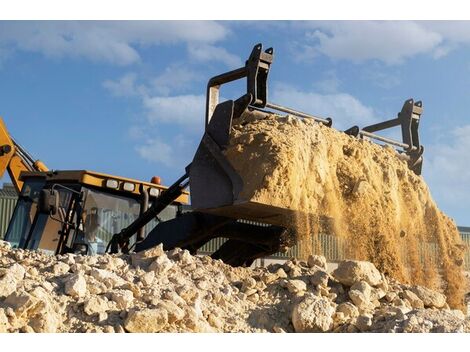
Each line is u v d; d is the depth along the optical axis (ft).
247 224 30.14
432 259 29.78
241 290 21.67
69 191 31.94
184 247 29.99
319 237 26.61
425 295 23.34
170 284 20.44
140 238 32.50
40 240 31.65
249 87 26.37
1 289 17.56
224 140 26.00
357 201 27.14
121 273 20.63
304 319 19.86
